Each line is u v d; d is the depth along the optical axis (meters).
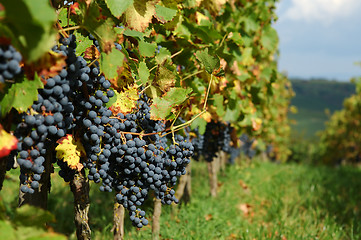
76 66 1.76
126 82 2.41
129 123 2.30
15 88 1.57
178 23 3.55
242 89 5.43
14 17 1.23
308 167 12.19
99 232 4.72
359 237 5.45
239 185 8.18
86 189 2.72
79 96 1.97
